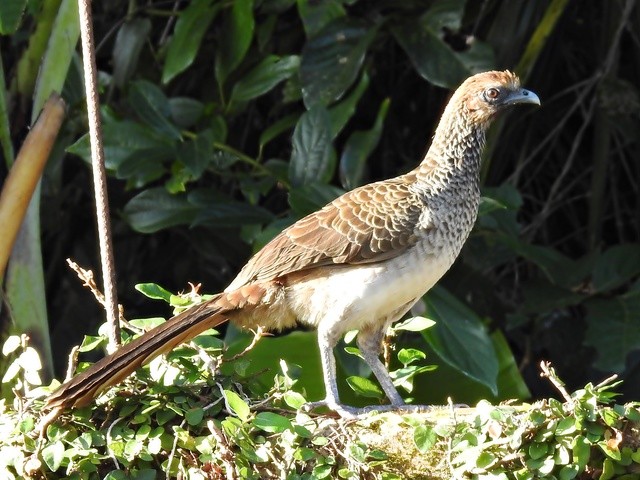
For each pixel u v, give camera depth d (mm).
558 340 12047
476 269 11352
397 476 6902
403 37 11336
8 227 9047
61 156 12016
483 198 10172
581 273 10906
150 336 7309
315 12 11383
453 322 9734
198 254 13422
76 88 11961
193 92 13195
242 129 13234
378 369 8438
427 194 8469
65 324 13859
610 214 13938
